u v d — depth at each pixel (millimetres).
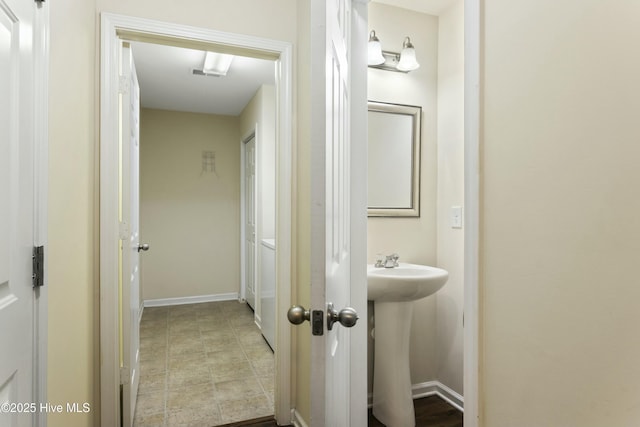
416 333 2211
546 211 753
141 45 2791
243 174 4641
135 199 2205
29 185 934
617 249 636
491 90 884
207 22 1800
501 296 853
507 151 840
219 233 4668
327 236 823
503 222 850
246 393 2285
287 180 1952
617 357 637
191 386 2375
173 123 4480
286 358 1946
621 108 630
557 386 729
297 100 1954
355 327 1714
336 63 1069
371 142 2127
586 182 682
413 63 2098
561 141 725
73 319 1285
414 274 2018
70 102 1262
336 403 1138
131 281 1889
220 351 2975
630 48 619
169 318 3891
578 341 695
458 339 2098
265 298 3229
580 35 692
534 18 779
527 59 793
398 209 2176
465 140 947
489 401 882
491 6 884
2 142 805
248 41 1867
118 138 1685
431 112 2262
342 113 1255
